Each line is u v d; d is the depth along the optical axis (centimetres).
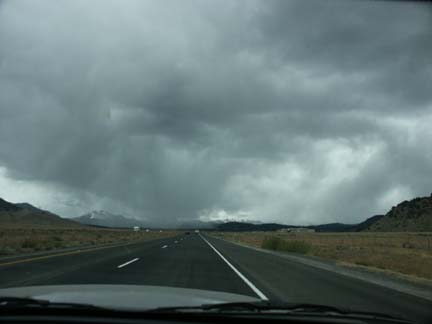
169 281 1528
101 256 2594
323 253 4084
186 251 3397
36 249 3200
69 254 2705
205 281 1571
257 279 1723
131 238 6981
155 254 2903
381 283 1784
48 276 1571
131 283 1438
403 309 1172
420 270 2539
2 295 583
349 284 1703
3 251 2717
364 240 8825
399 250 4897
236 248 4378
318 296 1348
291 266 2445
